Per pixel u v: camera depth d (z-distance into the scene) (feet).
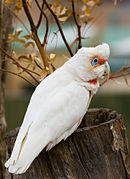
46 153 10.75
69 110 10.75
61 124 10.69
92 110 11.36
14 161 10.53
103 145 10.82
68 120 10.73
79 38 11.61
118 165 10.88
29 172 10.75
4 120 12.38
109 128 10.85
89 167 10.77
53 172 10.73
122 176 10.91
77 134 10.80
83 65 10.88
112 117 11.16
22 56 11.41
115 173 10.85
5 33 12.13
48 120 10.66
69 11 11.59
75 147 10.78
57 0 11.48
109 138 10.84
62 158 10.75
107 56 10.93
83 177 10.75
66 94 10.78
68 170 10.73
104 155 10.82
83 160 10.77
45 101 10.74
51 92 10.79
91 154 10.78
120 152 10.91
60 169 10.73
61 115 10.71
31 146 10.56
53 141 10.69
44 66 11.41
